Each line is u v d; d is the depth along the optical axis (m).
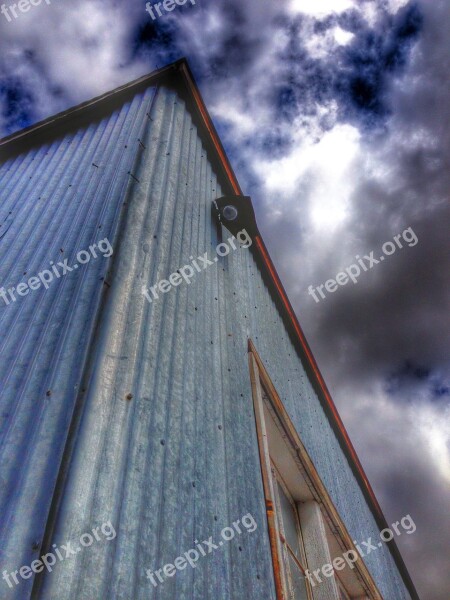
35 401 1.67
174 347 2.36
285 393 4.66
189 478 2.01
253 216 4.18
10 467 1.47
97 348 1.81
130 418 1.75
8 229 3.07
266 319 4.92
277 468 4.40
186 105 4.31
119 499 1.52
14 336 2.08
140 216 2.59
